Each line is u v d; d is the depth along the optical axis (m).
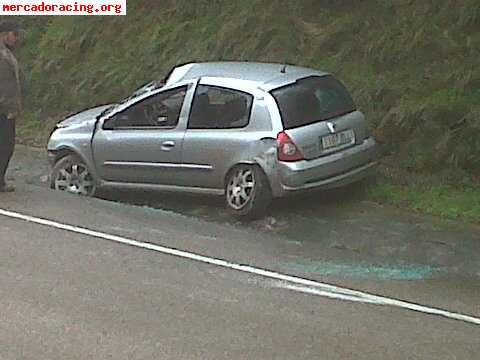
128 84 16.08
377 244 9.99
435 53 13.77
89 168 11.95
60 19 18.23
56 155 12.21
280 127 10.59
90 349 6.62
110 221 10.45
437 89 13.09
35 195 11.72
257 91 10.81
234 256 9.19
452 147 12.17
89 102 16.39
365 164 11.39
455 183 11.81
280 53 14.89
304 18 15.55
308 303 7.80
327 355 6.62
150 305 7.61
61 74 17.25
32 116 16.72
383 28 14.55
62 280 8.24
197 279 8.38
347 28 14.80
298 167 10.52
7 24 11.29
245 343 6.80
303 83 11.01
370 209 11.27
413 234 10.27
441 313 7.68
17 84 11.31
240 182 10.82
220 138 10.91
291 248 9.62
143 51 16.52
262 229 10.64
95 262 8.83
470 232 10.36
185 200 11.78
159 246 9.45
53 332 6.95
